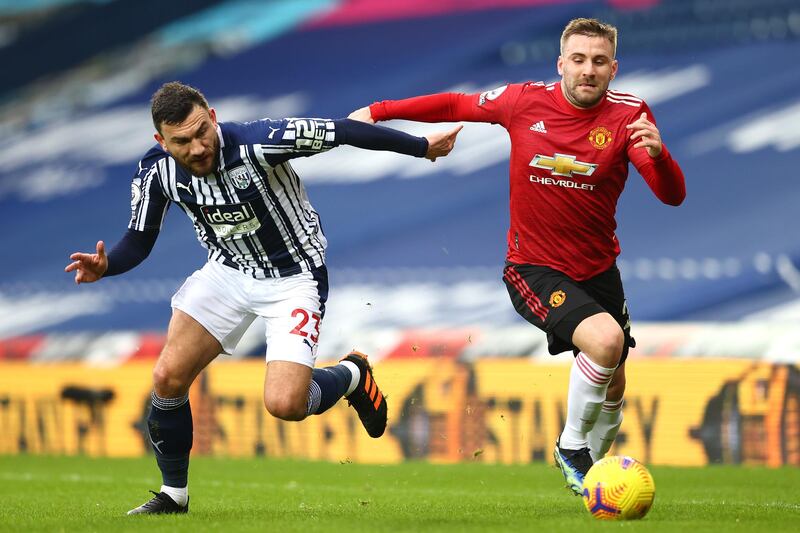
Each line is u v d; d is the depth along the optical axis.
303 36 66.69
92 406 42.16
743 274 45.34
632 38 57.31
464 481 29.69
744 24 55.47
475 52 60.78
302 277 18.50
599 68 18.69
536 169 19.55
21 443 43.09
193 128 16.84
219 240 18.50
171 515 18.31
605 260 20.19
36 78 71.69
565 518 17.28
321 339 41.25
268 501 23.09
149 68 69.69
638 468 16.66
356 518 17.72
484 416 36.09
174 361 18.17
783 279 44.56
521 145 19.69
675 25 56.44
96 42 71.69
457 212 54.09
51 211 63.31
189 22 70.06
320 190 58.25
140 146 65.69
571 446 19.66
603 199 19.53
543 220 19.75
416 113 20.20
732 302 44.19
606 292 20.39
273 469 34.19
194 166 17.23
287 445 38.50
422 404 36.91
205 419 39.78
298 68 65.06
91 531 16.05
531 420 35.50
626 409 35.00
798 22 54.44
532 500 22.67
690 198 50.03
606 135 19.22
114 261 18.59
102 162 65.69
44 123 69.75
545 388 35.44
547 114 19.53
